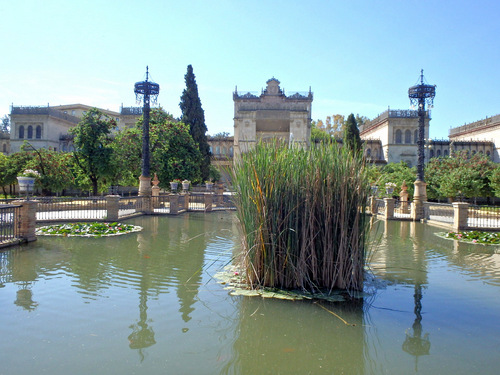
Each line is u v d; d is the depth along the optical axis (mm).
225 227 13906
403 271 7355
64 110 56000
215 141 46969
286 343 4125
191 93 33875
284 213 5852
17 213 9727
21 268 7121
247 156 6035
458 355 3908
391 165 34406
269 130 45125
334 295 5641
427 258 8641
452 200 29359
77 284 6137
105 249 9039
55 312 4898
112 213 14289
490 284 6441
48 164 24266
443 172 29969
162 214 18609
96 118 25797
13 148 45625
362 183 5902
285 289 5855
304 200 5805
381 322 4738
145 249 9133
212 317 4805
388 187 21719
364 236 5980
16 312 4879
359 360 3779
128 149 25562
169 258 8148
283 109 42625
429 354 3928
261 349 3979
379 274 7090
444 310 5164
